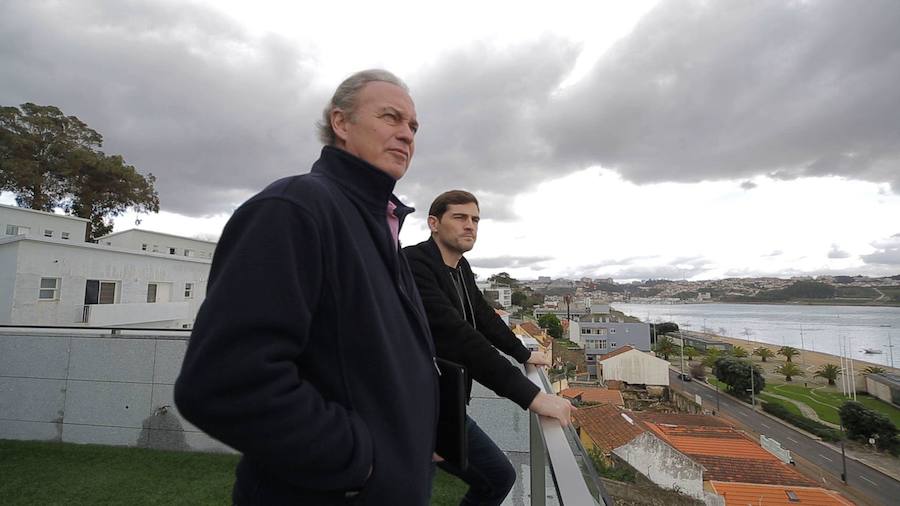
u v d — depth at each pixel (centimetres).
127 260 1440
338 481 63
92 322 1261
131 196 2497
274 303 60
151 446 459
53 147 2230
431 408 87
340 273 72
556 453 86
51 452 448
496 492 155
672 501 1140
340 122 97
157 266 1559
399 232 106
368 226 84
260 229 64
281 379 58
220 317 58
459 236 158
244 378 56
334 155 87
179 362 464
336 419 64
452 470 151
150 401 464
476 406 375
